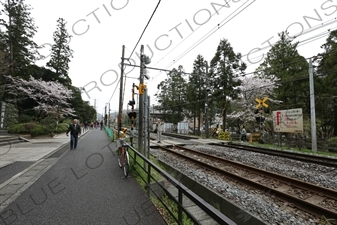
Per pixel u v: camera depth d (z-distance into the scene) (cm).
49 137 1844
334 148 1323
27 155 856
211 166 757
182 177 591
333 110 2147
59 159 771
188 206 407
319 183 600
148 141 671
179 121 3681
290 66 2134
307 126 2108
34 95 2358
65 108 2825
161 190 444
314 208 409
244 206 422
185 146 1462
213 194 434
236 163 807
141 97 727
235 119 3034
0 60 2016
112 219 306
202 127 4188
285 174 700
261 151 1202
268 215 379
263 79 2539
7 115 1870
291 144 1653
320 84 1881
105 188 446
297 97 2184
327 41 1858
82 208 344
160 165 783
